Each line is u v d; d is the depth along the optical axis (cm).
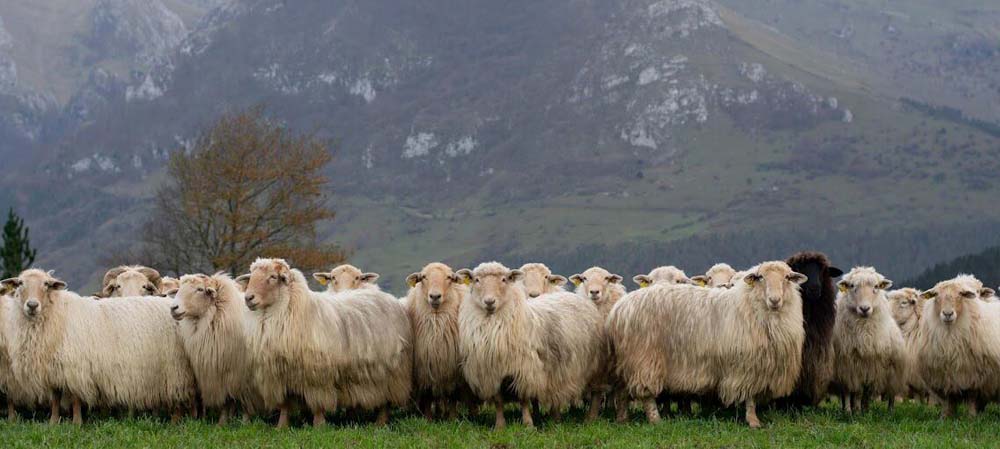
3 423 1978
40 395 1995
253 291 1891
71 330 1973
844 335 2127
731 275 2653
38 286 1947
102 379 1992
